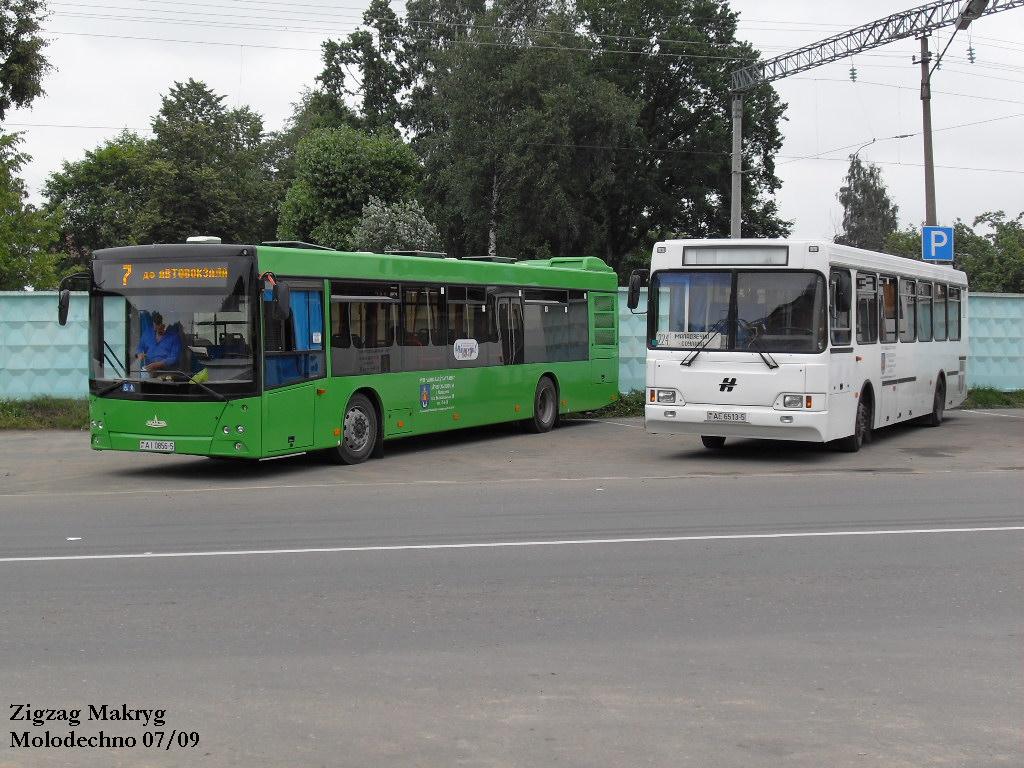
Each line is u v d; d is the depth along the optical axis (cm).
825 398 1628
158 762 505
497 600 808
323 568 921
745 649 682
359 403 1705
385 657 664
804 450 1852
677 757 509
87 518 1205
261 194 6869
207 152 6306
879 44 3391
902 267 2014
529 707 575
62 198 7300
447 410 1891
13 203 5012
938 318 2261
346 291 1666
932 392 2217
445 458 1783
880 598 816
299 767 499
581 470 1622
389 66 6606
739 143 3762
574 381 2275
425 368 1839
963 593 832
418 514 1216
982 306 2889
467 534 1084
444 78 5553
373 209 4894
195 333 1509
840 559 957
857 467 1631
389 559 958
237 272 1495
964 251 5741
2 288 4866
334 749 519
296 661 657
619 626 736
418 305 1828
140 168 6275
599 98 5141
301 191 5662
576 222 5125
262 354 1498
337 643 695
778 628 732
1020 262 5359
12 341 2320
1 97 3375
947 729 546
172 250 1525
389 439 1780
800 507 1255
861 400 1823
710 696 594
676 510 1236
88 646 690
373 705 578
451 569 916
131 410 1527
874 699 590
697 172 5888
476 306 1978
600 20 5862
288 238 5697
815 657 666
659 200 5822
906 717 562
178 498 1356
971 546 1017
